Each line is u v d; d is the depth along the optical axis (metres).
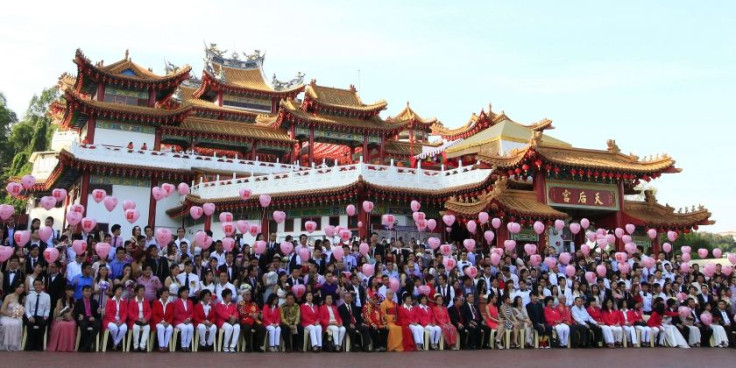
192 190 53.91
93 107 56.41
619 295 27.02
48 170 73.81
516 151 38.88
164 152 56.91
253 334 20.94
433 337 22.73
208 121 65.75
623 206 41.06
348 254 26.48
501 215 36.16
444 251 28.28
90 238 24.42
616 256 30.17
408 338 22.31
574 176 39.62
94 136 57.59
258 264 23.88
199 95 81.56
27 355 17.58
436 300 23.45
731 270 33.44
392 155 69.19
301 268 23.59
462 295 23.95
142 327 19.66
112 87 60.28
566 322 25.02
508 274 26.42
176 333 20.03
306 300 21.67
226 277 21.64
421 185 44.66
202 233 23.38
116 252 21.73
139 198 56.06
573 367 18.19
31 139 113.31
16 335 18.66
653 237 36.97
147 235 24.97
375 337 21.83
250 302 21.20
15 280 19.52
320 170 45.91
